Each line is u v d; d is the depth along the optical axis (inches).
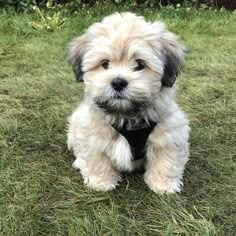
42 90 24.6
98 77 14.4
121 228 14.6
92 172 16.8
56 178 17.3
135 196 16.3
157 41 14.8
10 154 18.8
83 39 15.6
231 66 28.0
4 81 25.7
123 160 15.8
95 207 15.8
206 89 24.6
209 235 14.3
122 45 14.2
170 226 14.5
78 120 16.8
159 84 14.7
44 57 29.4
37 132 20.4
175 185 16.6
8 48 30.6
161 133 15.7
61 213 15.4
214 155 18.8
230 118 21.7
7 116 21.8
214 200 16.1
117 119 15.4
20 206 15.7
